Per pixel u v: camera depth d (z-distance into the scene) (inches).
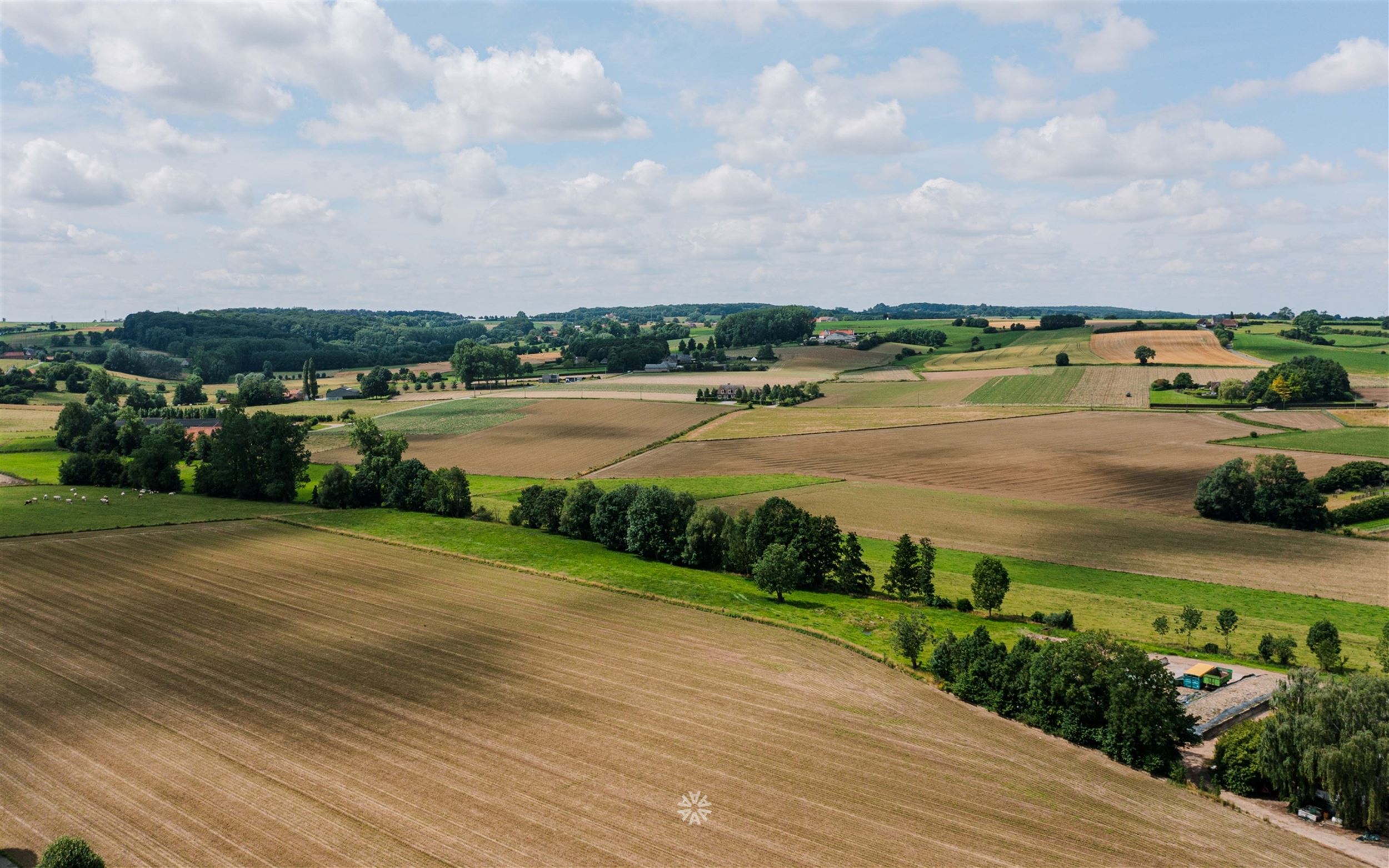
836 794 1765.5
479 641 2618.1
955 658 2378.2
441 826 1621.6
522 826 1627.7
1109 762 1964.8
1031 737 2079.2
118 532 3939.5
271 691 2229.3
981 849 1587.1
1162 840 1641.2
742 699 2233.0
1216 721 2167.8
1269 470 4192.9
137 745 1930.4
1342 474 4665.4
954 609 3083.2
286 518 4269.2
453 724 2053.4
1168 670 2278.5
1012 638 2706.7
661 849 1560.0
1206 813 1753.2
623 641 2635.3
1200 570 3503.9
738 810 1696.6
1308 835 1697.8
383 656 2484.0
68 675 2325.3
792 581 3088.1
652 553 3678.6
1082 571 3499.0
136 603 2942.9
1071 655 2092.8
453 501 4365.2
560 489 4156.0
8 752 1893.5
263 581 3223.4
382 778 1796.3
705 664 2470.5
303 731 2007.9
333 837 1581.0
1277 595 3201.3
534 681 2319.1
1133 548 3821.4
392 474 4606.3
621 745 1961.1
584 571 3400.6
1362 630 2844.5
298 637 2630.4
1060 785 1843.0
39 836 1579.7
